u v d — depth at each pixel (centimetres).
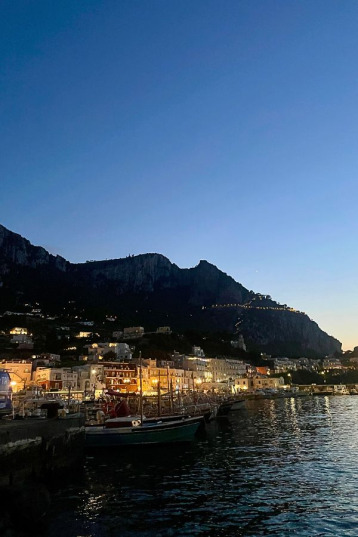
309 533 2253
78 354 19475
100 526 2359
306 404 15150
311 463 4091
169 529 2317
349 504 2736
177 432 5428
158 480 3475
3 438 2817
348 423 7956
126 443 5041
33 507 2302
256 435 6431
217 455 4672
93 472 3819
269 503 2786
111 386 14600
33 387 11162
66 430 3759
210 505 2748
